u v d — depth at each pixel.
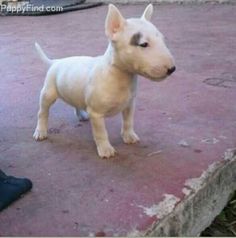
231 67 1.12
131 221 0.52
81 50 1.38
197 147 0.69
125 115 0.69
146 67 0.59
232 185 0.67
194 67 1.13
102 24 1.83
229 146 0.69
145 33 0.58
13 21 2.07
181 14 1.95
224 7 2.06
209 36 1.48
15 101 0.93
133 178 0.61
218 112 0.82
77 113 0.80
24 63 1.25
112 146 0.70
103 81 0.62
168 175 0.61
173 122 0.79
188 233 0.57
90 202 0.56
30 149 0.71
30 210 0.55
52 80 0.71
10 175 0.62
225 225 0.64
